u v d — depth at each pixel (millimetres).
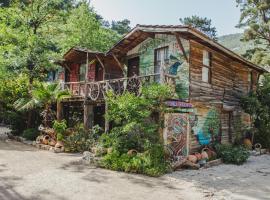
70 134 16922
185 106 13781
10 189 8641
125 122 13078
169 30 13891
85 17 32250
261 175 12102
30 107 19094
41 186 9086
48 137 17719
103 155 13281
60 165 12367
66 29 26234
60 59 22672
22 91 22375
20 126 22500
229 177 11508
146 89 12469
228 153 14867
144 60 17141
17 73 22797
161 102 12430
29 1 24172
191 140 14828
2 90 22391
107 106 14781
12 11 23281
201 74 15789
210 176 11523
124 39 16797
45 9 23891
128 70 18828
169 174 11477
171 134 13258
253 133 19891
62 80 25359
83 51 19953
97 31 32781
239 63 20156
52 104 21578
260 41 35688
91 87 16859
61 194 8383
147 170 11094
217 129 17391
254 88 22547
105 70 21000
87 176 10609
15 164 12180
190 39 14898
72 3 34031
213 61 17062
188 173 11867
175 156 13148
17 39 22547
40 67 23250
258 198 8797
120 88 15977
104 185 9516
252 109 19203
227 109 18344
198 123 15445
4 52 22766
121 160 11914
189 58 14805
